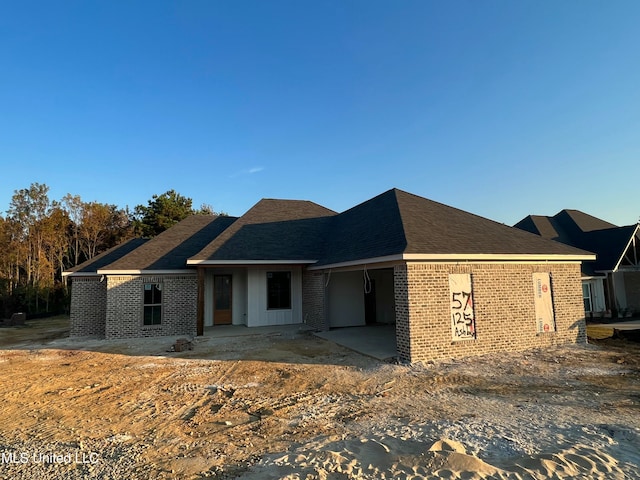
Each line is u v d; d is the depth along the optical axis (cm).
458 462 443
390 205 1527
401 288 1102
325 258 1653
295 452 509
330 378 923
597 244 2197
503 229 1423
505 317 1187
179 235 1962
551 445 507
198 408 731
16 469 485
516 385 827
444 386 830
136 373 1012
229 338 1536
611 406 677
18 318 2472
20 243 3591
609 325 1797
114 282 1648
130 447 552
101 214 4422
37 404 770
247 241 1783
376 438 546
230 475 453
